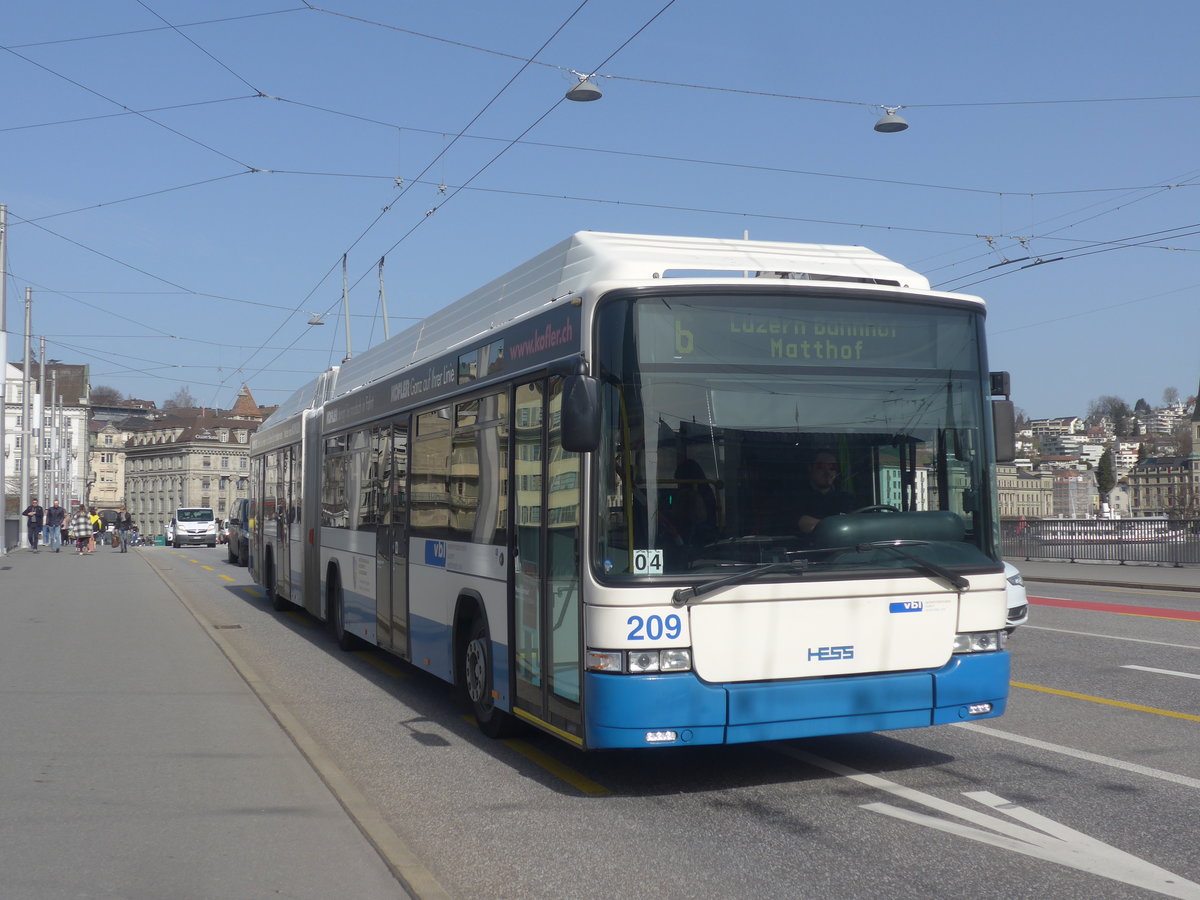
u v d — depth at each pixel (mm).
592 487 6688
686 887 5316
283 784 6996
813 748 8266
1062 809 6559
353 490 13180
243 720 8992
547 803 6902
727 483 6746
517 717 8219
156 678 11062
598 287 6824
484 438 8734
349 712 10031
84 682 10820
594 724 6578
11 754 7793
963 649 7105
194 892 5078
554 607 7277
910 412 7137
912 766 7664
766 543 6758
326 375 15688
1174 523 29328
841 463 6945
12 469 83375
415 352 11148
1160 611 18078
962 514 7207
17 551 45062
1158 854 5723
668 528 6621
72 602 19438
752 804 6785
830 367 7016
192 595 22984
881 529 6965
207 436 149125
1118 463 188250
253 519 21844
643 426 6672
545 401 7539
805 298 7031
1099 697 10078
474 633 9031
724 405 6809
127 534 50031
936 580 7039
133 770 7348
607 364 6742
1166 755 7871
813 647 6754
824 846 5926
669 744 6496
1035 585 25547
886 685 6840
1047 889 5227
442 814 6680
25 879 5238
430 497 10094
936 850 5832
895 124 19469
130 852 5652
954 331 7320
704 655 6574
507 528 8125
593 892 5266
